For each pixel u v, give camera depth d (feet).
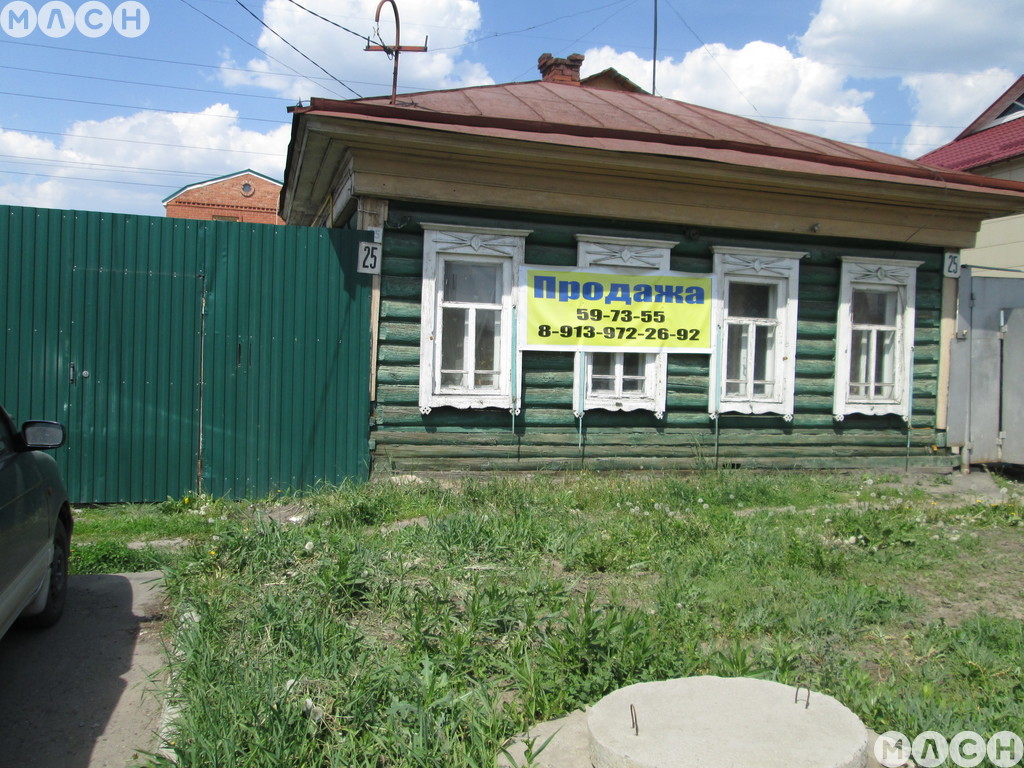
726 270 31.22
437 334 27.86
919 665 13.17
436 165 27.14
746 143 31.22
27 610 14.32
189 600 15.24
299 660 12.17
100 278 24.38
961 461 34.76
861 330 33.83
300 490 26.23
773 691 10.56
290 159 30.71
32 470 13.78
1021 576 18.72
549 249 29.27
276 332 26.00
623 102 39.27
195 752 9.62
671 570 17.87
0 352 23.61
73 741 11.25
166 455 25.02
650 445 30.63
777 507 26.14
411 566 16.93
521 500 23.43
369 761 9.89
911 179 31.68
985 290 35.19
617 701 10.27
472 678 12.09
